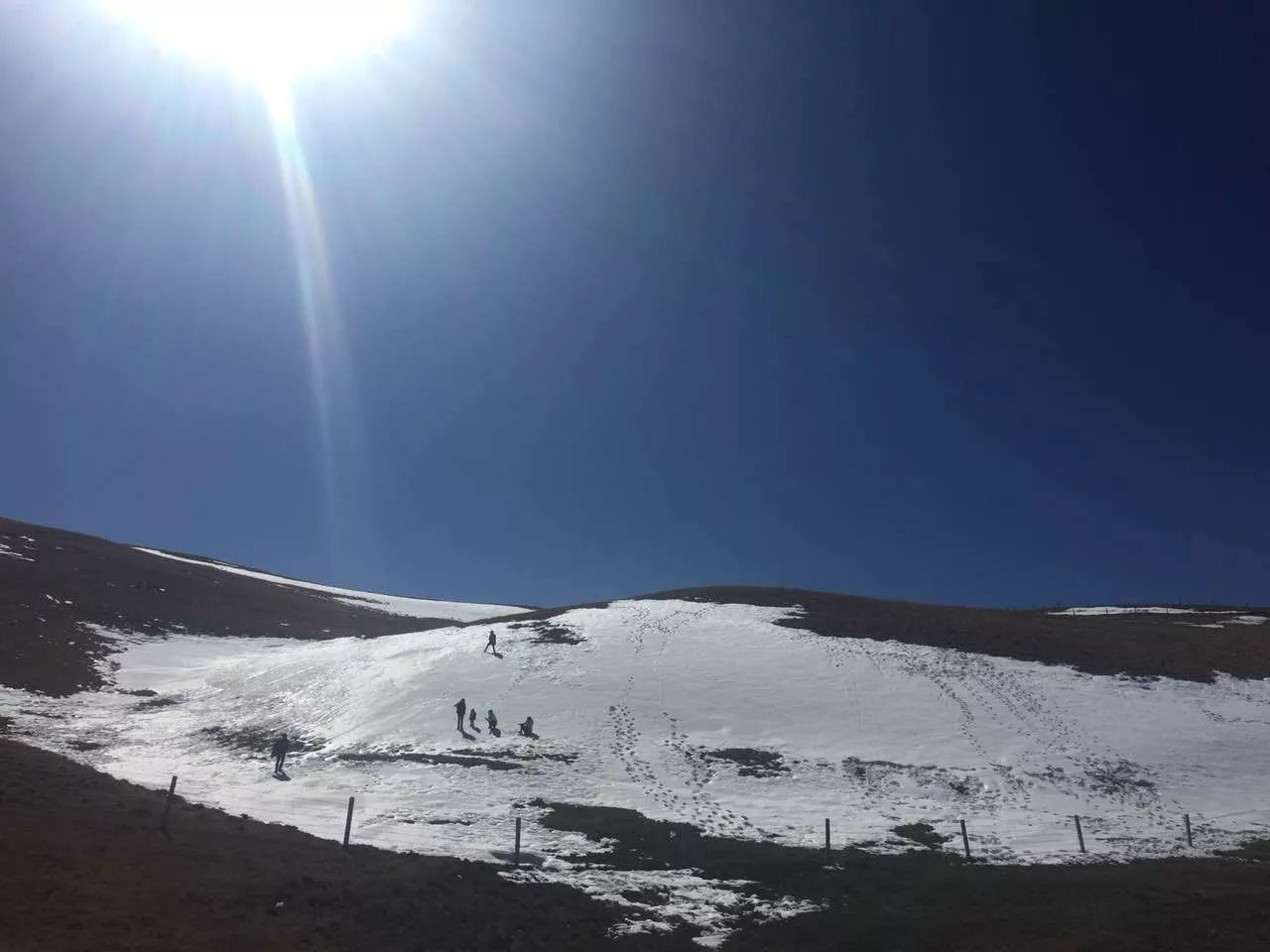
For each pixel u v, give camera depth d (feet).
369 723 112.57
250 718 118.42
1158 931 50.08
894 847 74.18
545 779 91.45
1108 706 118.62
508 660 137.49
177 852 52.01
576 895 55.77
